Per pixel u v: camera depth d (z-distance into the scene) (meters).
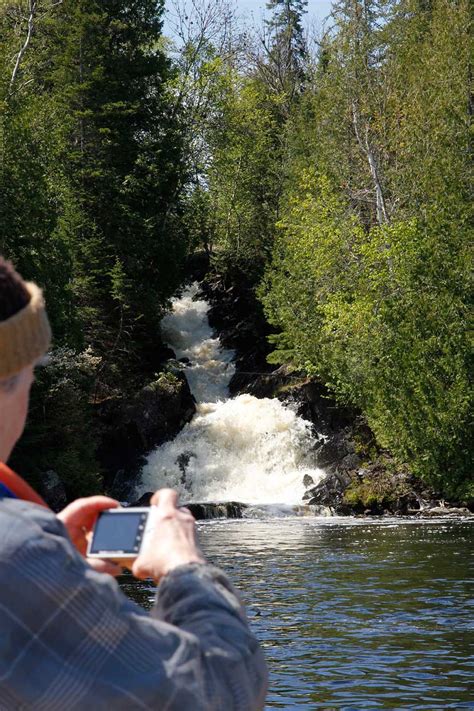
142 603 14.06
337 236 40.28
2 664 1.51
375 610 13.74
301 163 51.00
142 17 48.38
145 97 48.69
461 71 43.00
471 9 44.84
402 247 36.84
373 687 9.38
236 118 55.19
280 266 43.25
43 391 33.91
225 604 1.71
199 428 40.56
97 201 44.94
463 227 37.97
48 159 37.19
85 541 1.83
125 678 1.54
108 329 43.22
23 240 34.47
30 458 33.44
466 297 35.78
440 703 8.80
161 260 47.19
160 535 1.75
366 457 38.31
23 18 44.97
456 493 34.59
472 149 41.53
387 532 26.98
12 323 1.65
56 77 45.84
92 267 43.16
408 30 49.09
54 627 1.53
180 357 46.91
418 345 35.28
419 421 34.75
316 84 53.59
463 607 13.92
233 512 33.72
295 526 29.75
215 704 1.59
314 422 40.62
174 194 49.59
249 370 46.59
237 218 53.09
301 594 15.29
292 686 9.44
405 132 42.78
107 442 39.44
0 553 1.54
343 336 37.69
